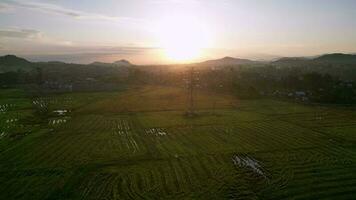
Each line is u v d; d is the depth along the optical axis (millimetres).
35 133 91438
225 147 76312
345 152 70688
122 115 123000
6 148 75750
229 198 48438
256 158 67562
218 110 132500
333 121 107250
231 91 191625
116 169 61438
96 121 111062
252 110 132375
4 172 59875
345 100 156125
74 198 48875
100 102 156875
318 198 48281
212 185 53250
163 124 105062
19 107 138375
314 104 150000
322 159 65938
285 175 57375
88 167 62500
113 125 104188
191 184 53812
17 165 63688
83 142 81750
